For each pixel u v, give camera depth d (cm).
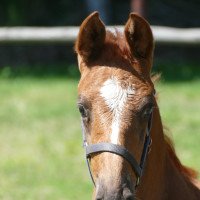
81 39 592
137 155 555
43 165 1187
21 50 2350
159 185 618
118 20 2427
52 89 1780
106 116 550
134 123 551
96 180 548
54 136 1355
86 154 572
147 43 590
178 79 1892
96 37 593
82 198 1018
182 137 1310
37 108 1575
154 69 2066
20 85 1850
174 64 2192
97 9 2294
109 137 544
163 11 2461
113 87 560
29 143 1319
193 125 1392
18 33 1673
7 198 1023
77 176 1123
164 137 637
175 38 1580
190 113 1487
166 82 1845
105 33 590
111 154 539
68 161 1208
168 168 632
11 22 2441
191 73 1994
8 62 2327
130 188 535
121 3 2470
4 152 1265
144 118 559
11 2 2442
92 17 586
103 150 541
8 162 1205
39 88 1794
